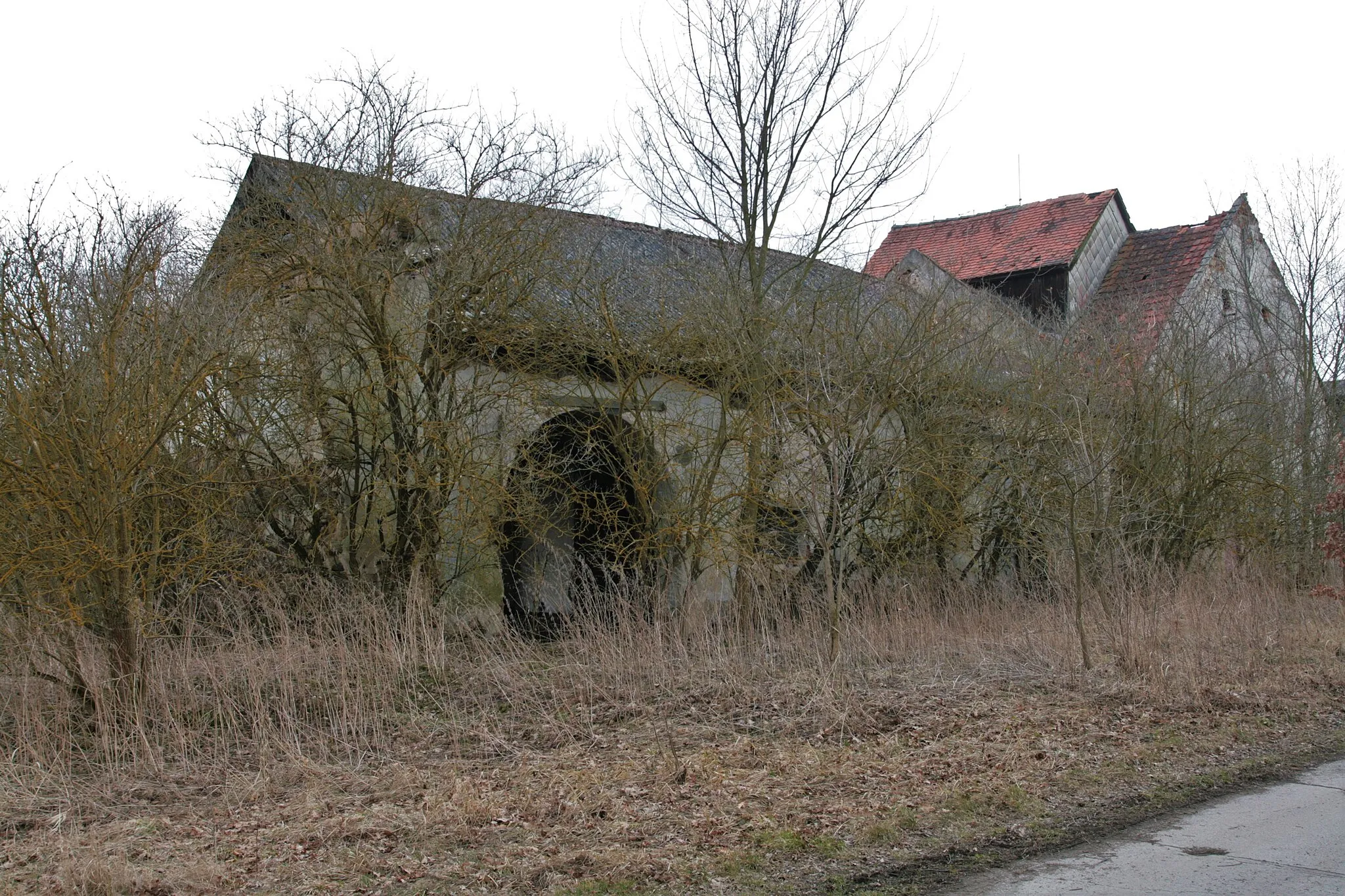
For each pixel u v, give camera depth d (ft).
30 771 24.18
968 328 45.11
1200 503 53.31
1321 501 58.03
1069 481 37.58
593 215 40.75
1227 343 63.67
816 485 36.42
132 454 26.05
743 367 38.34
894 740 26.27
